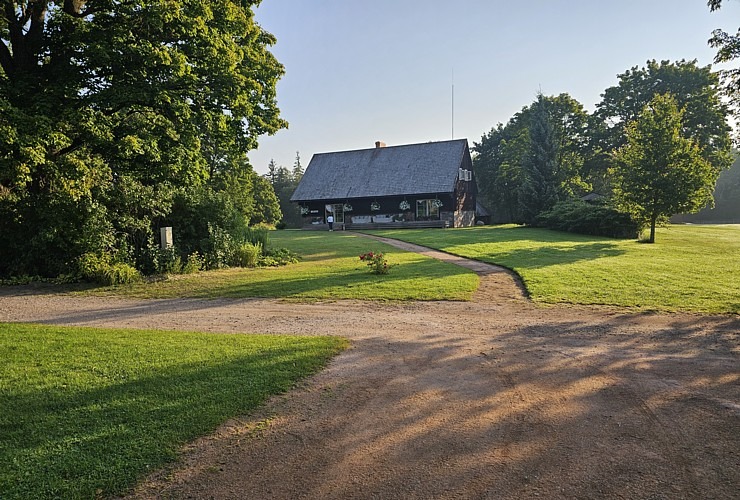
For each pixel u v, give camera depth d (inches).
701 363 239.8
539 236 1136.2
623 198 1022.4
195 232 755.4
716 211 2854.3
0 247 635.5
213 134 743.1
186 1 603.5
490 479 137.6
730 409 183.0
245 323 358.6
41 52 639.8
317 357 254.4
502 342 288.7
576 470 141.6
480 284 505.0
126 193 657.6
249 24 717.9
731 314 346.6
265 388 207.8
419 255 805.2
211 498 130.3
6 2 593.0
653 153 981.8
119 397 197.0
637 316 347.6
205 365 239.5
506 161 2314.2
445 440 162.4
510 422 175.6
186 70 603.5
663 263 639.8
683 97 1936.5
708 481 134.6
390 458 150.8
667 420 174.7
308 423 176.4
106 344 283.7
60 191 593.0
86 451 152.9
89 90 633.0
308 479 139.2
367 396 202.7
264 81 805.2
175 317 385.7
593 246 900.0
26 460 147.1
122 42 574.6
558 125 1887.3
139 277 595.2
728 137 1758.1
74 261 608.4
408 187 1801.2
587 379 219.8
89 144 607.2
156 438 161.8
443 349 275.1
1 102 506.3
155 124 625.6
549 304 396.2
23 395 200.2
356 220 1873.8
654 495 128.3
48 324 360.2
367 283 521.3
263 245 864.3
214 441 162.1
